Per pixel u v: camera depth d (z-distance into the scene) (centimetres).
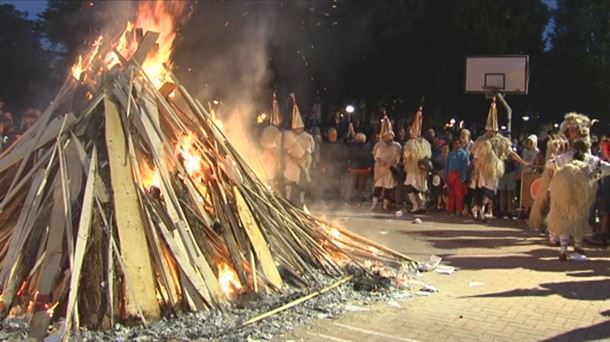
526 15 3725
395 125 3931
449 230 1161
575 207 877
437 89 3612
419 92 3694
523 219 1320
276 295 616
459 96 3659
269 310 575
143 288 532
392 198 1488
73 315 499
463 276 779
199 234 612
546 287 728
